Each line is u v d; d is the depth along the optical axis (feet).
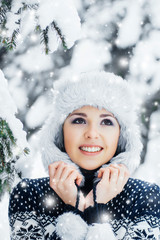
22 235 5.77
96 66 19.97
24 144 4.97
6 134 4.83
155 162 16.69
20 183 6.10
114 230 5.72
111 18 20.84
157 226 5.61
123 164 6.09
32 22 5.81
